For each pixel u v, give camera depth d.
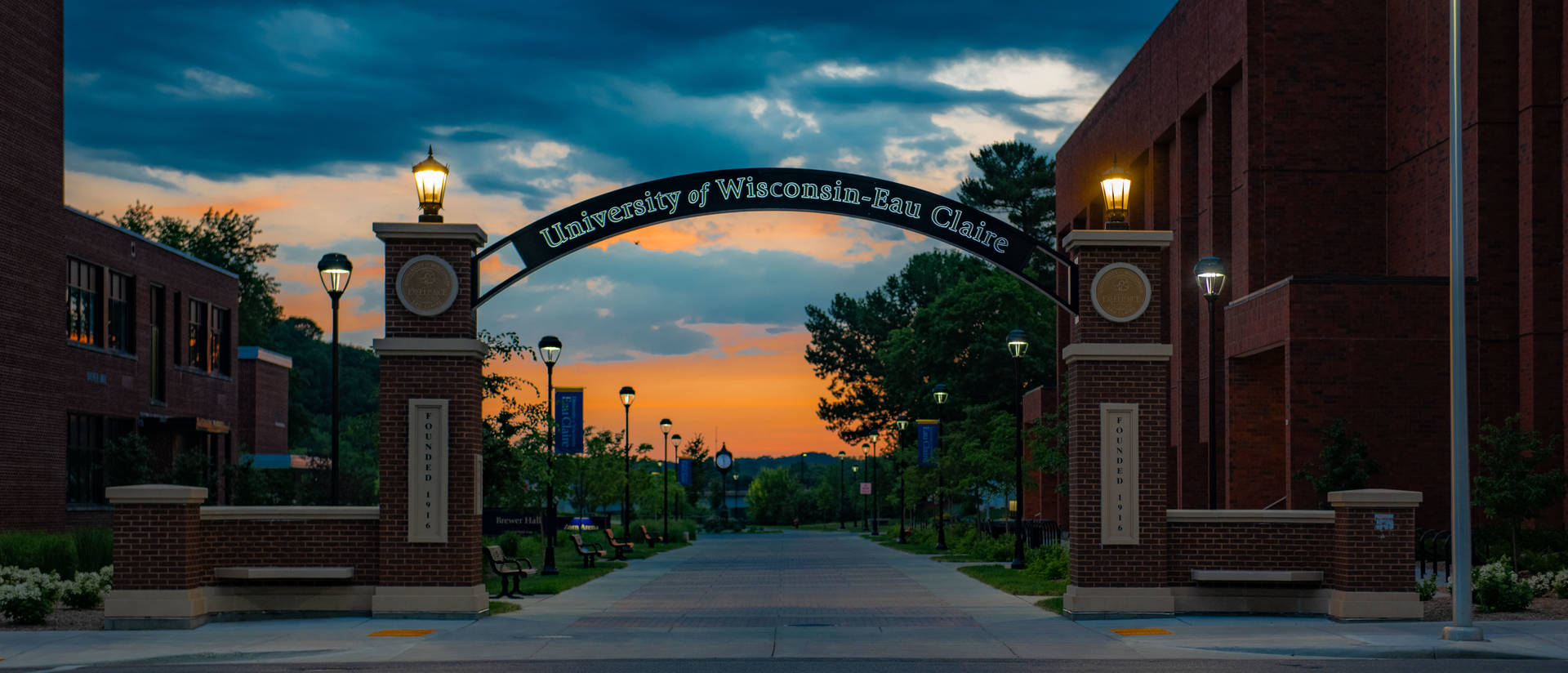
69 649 15.91
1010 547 37.97
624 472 55.72
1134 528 19.39
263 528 19.55
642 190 20.77
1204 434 42.47
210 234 92.50
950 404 70.94
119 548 18.30
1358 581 18.62
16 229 38.47
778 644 16.53
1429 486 32.19
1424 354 32.44
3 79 37.72
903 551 47.19
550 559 30.69
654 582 28.97
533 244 20.48
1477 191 31.67
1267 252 36.78
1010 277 71.44
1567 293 30.39
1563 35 31.00
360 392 131.50
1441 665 14.16
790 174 20.97
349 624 18.66
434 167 20.03
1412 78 35.31
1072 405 20.03
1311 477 31.20
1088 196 56.50
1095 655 15.23
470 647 16.20
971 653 15.46
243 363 66.06
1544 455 26.42
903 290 99.12
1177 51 43.84
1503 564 20.03
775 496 116.81
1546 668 13.89
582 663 14.69
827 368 102.31
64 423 41.31
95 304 45.66
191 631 17.94
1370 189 36.91
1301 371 32.50
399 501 19.45
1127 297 19.89
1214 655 15.16
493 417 30.73
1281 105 37.00
